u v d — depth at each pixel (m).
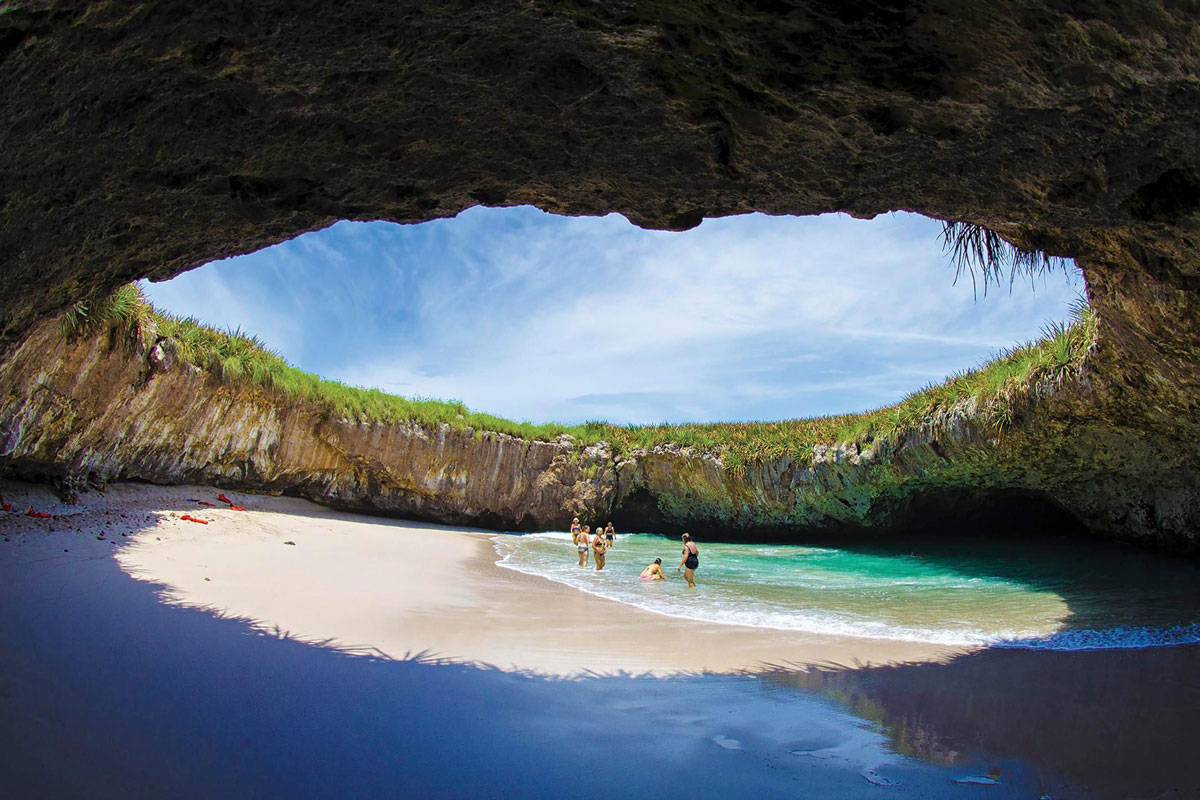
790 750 4.86
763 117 3.97
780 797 4.14
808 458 20.38
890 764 4.62
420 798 3.89
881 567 16.19
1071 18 2.85
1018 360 14.46
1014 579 13.34
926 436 16.53
